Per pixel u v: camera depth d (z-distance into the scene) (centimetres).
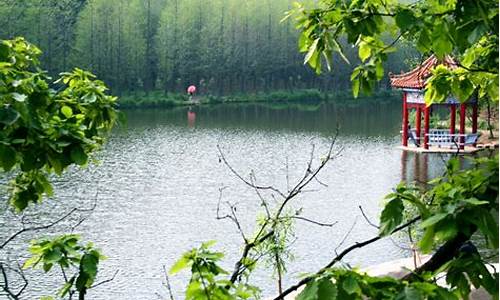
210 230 1313
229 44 5419
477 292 460
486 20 227
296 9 291
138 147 2544
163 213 1462
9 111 242
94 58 4788
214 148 2553
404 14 254
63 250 247
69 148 257
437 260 195
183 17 5275
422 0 265
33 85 281
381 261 1052
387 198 188
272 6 5553
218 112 4266
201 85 5412
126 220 1392
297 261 1058
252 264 268
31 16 4550
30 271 973
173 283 984
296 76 5716
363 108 4544
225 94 5488
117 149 2467
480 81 333
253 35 5512
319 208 1492
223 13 5403
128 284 979
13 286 906
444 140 2223
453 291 175
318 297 164
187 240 1243
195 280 228
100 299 907
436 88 332
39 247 248
